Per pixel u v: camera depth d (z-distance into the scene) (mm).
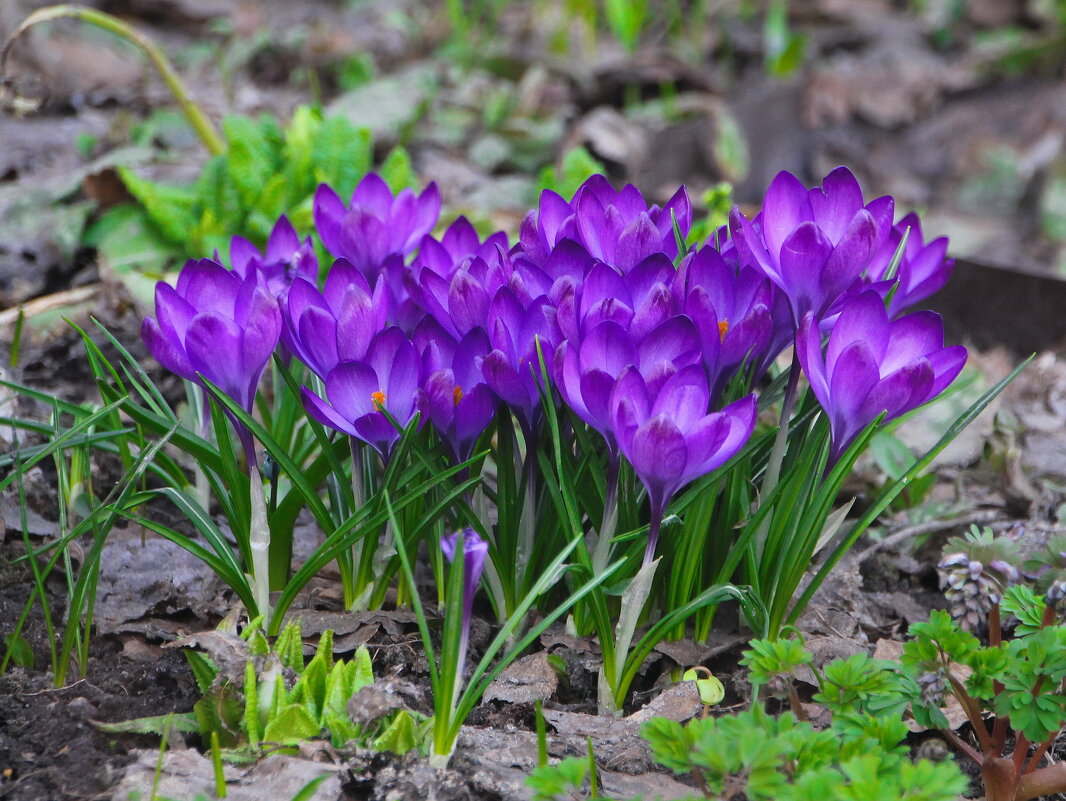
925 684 1411
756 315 1417
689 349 1409
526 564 1470
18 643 1452
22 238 1816
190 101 1943
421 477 1466
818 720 1446
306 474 1483
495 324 1430
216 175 1762
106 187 1854
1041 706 1388
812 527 1440
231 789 1389
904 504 1607
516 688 1452
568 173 1820
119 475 1570
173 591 1493
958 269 1953
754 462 1493
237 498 1454
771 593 1462
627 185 1479
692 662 1464
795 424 1481
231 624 1467
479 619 1488
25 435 1578
